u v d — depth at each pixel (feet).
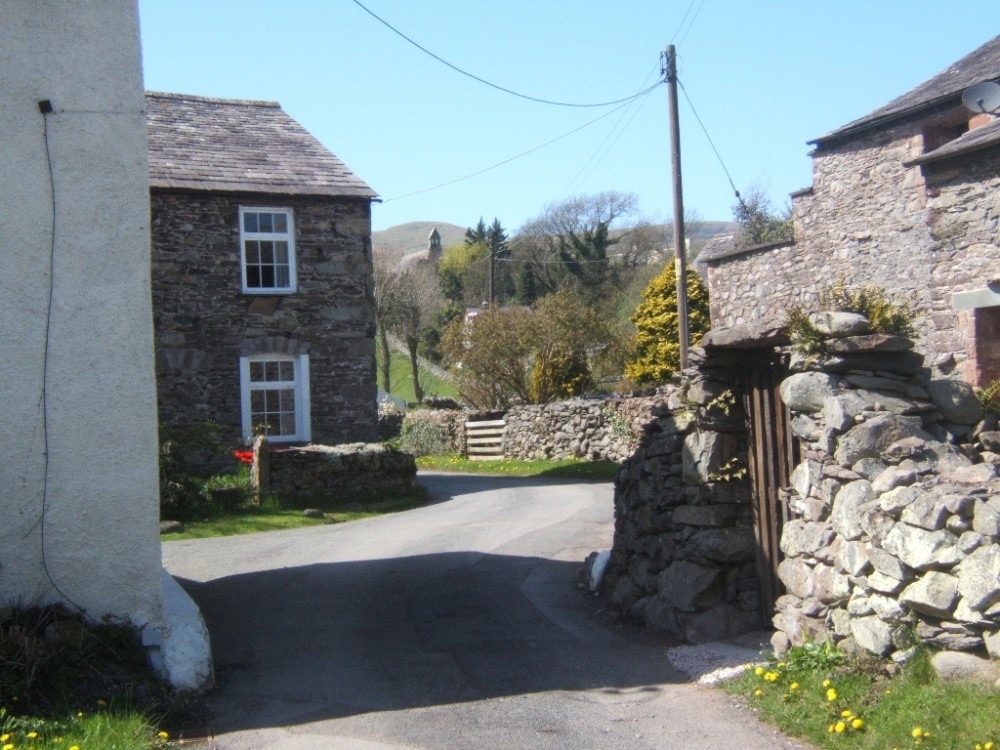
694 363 25.50
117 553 21.58
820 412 20.93
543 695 20.88
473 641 25.72
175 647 21.38
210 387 60.90
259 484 53.31
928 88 50.88
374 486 57.47
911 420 19.86
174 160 62.49
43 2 21.72
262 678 22.80
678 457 25.82
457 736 18.44
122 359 21.86
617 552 30.01
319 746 18.06
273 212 62.95
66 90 21.79
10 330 21.17
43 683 19.06
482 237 250.37
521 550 38.55
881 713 16.25
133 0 22.34
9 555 20.95
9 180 21.31
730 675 20.94
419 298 187.11
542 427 83.46
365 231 64.59
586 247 196.75
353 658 24.43
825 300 22.04
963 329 34.01
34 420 21.22
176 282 60.44
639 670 22.47
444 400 117.60
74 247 21.68
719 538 24.35
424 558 37.73
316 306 63.31
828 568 20.11
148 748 16.92
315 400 63.10
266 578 35.01
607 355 100.78
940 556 16.51
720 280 65.10
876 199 52.06
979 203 32.53
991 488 16.83
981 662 16.03
